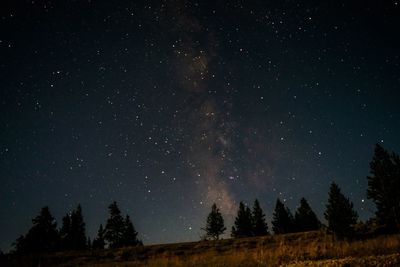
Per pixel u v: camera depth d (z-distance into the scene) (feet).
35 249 150.30
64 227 181.68
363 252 50.08
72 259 104.99
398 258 34.42
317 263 39.60
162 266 62.28
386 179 120.88
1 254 124.47
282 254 54.44
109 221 182.09
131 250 116.98
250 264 49.80
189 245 125.49
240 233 190.08
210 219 192.13
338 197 105.91
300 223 186.09
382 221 116.26
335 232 101.81
